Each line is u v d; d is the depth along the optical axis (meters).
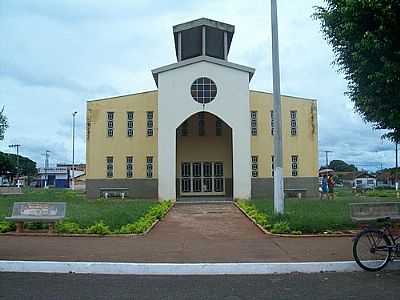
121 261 9.51
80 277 8.55
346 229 13.69
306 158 31.48
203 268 8.87
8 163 87.06
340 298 6.97
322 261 9.42
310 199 28.53
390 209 12.11
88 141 31.67
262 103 31.55
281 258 9.85
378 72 8.84
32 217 13.61
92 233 13.42
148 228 14.66
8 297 7.05
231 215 19.67
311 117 31.75
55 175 100.19
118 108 31.86
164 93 27.73
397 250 8.99
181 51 31.02
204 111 27.64
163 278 8.48
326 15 9.81
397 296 7.04
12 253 10.48
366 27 9.09
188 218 18.52
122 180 31.41
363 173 100.44
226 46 30.62
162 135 27.48
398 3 8.52
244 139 27.52
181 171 32.41
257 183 30.97
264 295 7.20
